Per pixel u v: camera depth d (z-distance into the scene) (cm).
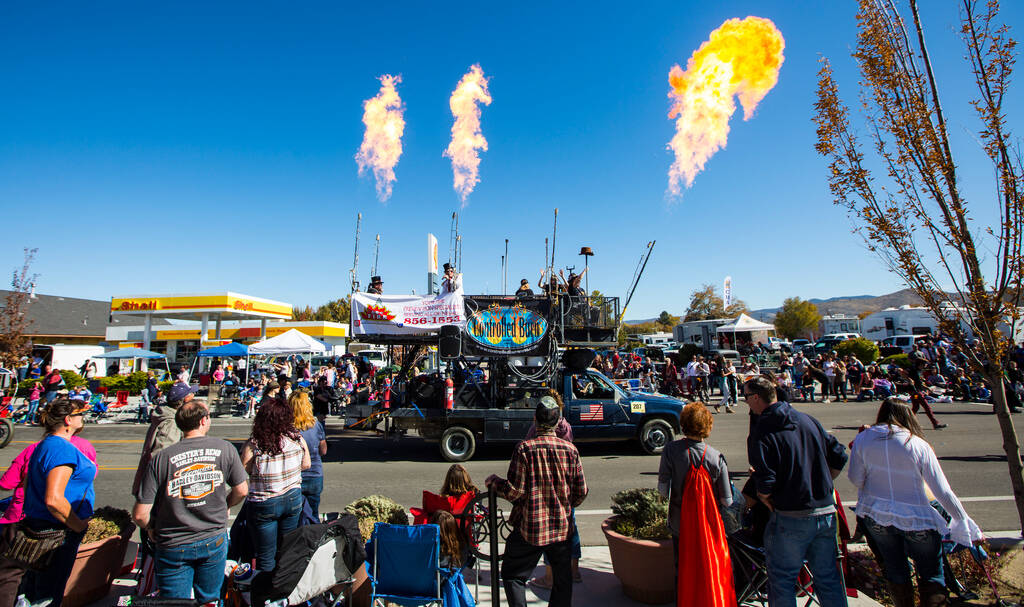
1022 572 469
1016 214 436
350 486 849
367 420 1093
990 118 449
